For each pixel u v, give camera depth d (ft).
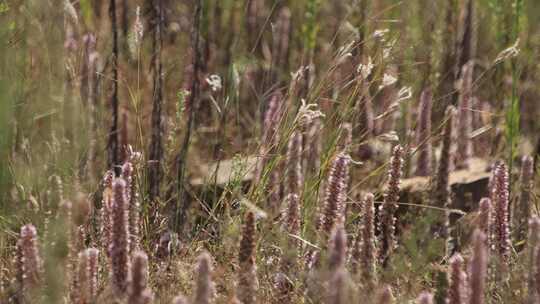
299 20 40.29
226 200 27.71
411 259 24.02
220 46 38.91
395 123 33.55
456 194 30.55
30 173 27.32
